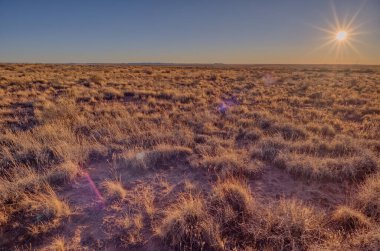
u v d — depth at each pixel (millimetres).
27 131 6801
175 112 9844
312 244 2869
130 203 3773
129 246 2979
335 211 3562
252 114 9523
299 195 4039
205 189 4172
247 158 5250
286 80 24312
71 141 6031
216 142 6289
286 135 7113
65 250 2900
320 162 4816
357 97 13578
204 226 3043
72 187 4230
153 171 4855
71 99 11570
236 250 2857
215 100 12758
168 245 2984
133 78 23297
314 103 12312
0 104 10289
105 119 8250
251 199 3639
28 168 4781
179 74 29875
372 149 5859
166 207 3703
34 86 15719
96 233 3178
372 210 3463
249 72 37500
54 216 3418
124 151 5652
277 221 3160
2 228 3207
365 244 2789
